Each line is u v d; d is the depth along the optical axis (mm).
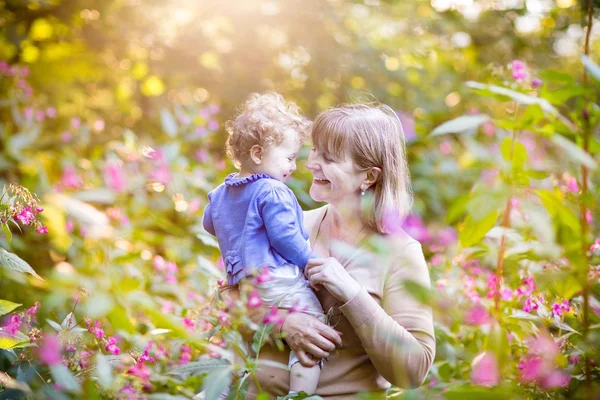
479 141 6852
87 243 3684
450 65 8125
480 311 1850
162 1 6645
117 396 2240
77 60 6398
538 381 2330
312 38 6742
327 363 2318
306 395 2127
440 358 3137
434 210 5867
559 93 1958
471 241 1975
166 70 6793
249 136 2461
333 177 2385
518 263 3121
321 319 2330
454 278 3373
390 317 2248
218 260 3949
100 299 1265
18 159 4477
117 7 6680
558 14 6820
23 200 2527
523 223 2861
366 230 2432
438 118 7297
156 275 3998
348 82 6910
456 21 7977
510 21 8039
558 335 2719
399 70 7148
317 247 2506
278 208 2379
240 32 6762
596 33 7410
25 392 2002
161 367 2955
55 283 1423
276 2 6660
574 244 2037
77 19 6578
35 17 6191
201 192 4898
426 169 6195
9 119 5180
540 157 4188
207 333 2252
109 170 4367
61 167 4695
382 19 7344
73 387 1813
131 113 6801
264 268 2230
